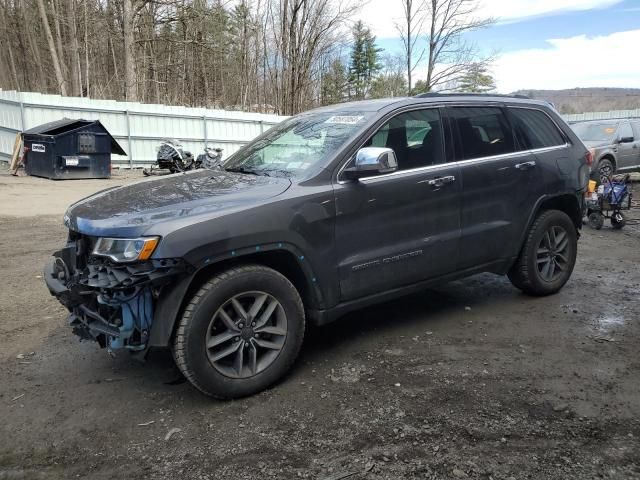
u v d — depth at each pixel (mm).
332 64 36750
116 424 3002
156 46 30422
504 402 3143
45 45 33219
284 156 4000
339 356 3854
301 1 29172
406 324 4473
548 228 4953
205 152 15219
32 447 2787
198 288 3127
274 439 2822
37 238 7672
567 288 5438
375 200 3729
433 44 30547
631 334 4168
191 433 2896
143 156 18422
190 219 3008
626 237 8281
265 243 3232
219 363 3223
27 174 14961
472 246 4355
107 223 3020
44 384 3480
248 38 33094
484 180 4367
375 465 2580
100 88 31562
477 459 2607
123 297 2922
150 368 3715
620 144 14266
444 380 3439
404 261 3934
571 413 3006
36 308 4883
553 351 3869
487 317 4605
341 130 3924
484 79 29609
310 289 3521
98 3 28625
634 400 3139
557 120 5207
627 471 2494
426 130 4168
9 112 16016
